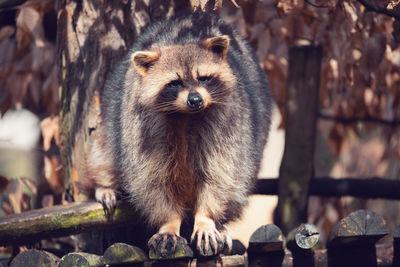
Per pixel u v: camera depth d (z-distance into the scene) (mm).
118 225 5133
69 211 4938
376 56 5977
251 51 5812
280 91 7164
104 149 5398
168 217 4988
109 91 5422
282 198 6500
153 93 4867
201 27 5426
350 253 4535
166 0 5727
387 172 9508
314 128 6414
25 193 6539
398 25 5730
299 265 4457
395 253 4555
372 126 7629
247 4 6281
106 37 5570
